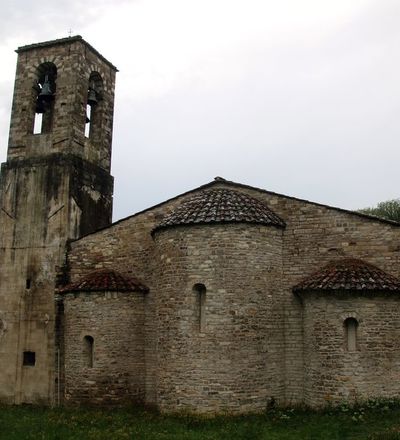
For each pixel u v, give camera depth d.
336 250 18.53
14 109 24.22
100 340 19.27
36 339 21.73
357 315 16.59
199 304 17.67
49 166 23.02
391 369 16.45
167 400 17.50
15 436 14.83
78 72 23.67
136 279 20.77
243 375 17.00
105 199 24.62
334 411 16.09
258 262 17.89
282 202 19.41
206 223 17.78
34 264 22.39
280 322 18.25
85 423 16.39
